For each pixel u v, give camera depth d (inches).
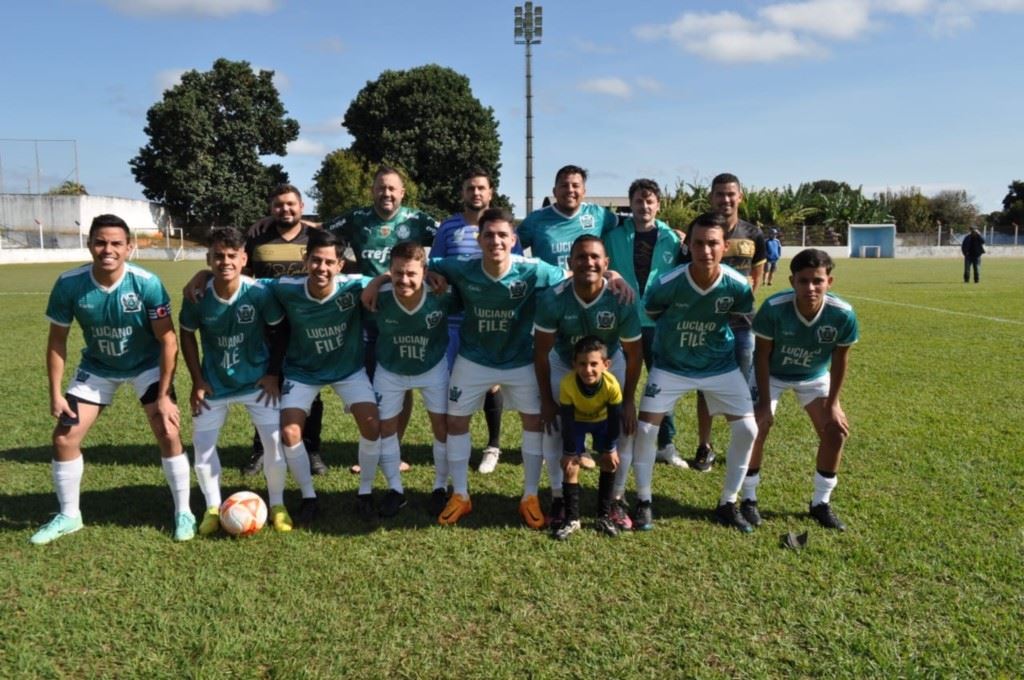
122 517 167.5
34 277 930.7
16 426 240.5
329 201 1669.5
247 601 127.4
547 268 171.9
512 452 221.8
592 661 109.9
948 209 2130.9
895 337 418.3
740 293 162.9
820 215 1690.5
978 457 203.0
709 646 114.0
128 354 161.0
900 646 113.2
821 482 163.0
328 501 180.2
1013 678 104.8
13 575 137.5
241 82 1876.2
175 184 1792.6
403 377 175.3
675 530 159.9
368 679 106.4
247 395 165.0
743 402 164.1
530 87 1231.5
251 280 167.0
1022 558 141.6
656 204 206.2
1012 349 376.8
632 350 161.9
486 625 120.4
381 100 1791.3
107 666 110.0
